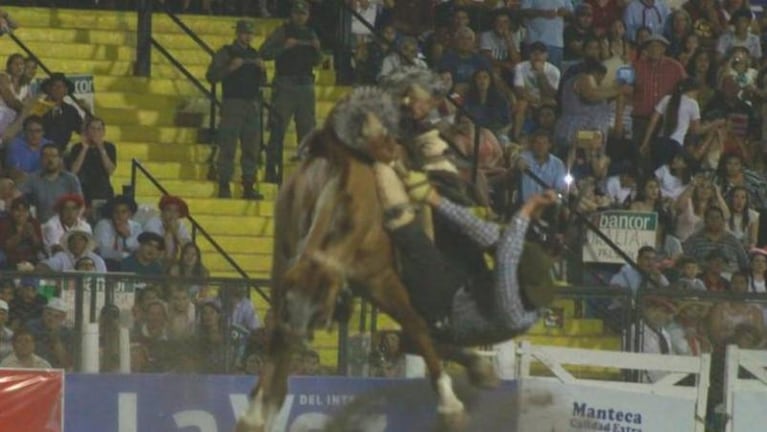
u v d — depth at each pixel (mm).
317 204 14133
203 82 27250
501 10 28312
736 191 26406
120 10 27953
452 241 14555
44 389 19094
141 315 19781
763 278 25016
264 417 14344
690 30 29938
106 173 24219
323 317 13852
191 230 24703
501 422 20188
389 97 14297
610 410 20609
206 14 28609
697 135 27812
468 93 26797
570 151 26688
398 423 19953
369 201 14086
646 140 27688
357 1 28297
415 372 20359
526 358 20688
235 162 26125
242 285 20141
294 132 26719
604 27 29547
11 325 19438
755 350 20922
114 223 23062
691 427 20688
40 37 26984
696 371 20703
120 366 19641
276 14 29000
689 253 25344
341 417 19891
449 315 14500
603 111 27078
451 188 14703
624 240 24656
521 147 25906
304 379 19859
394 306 14344
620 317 21328
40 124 23953
